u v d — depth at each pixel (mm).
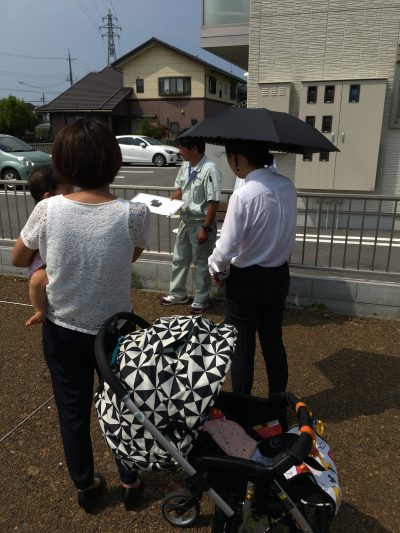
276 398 2002
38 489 2361
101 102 32188
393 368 3459
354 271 4367
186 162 4242
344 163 6879
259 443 1977
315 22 6586
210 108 34844
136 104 34094
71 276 1803
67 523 2168
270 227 2344
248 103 7137
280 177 2432
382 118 6594
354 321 4230
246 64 9219
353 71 6621
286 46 6781
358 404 3027
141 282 5023
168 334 1766
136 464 1766
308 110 6828
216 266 2418
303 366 3496
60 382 2008
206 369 1670
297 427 2039
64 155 1736
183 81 32938
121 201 1831
